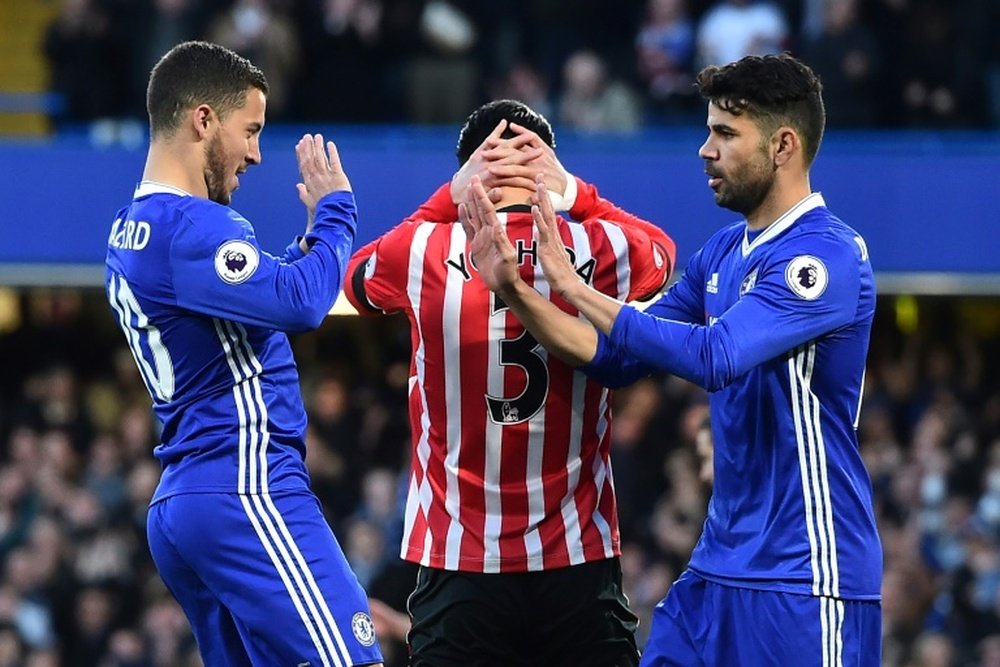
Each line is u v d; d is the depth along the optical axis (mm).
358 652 15109
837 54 42406
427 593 16000
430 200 16062
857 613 15000
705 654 15336
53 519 39125
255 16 43094
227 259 14859
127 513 39312
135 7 44500
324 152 16000
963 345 43625
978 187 41062
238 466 15156
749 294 14617
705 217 40812
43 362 44812
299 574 15086
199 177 15445
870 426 40156
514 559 15617
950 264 41156
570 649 15953
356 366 43906
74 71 44469
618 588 16094
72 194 41438
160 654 37219
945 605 35406
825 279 14531
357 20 43750
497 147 15617
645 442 37781
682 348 14211
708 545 15508
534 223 15328
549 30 44938
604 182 41000
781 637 14867
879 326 44062
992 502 37438
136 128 43062
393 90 43969
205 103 15297
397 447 39969
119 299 15406
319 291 15023
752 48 42250
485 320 15391
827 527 14867
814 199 15062
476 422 15570
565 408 15547
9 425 42281
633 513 37031
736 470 15172
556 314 14609
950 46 43688
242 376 15266
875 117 43344
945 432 39094
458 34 44031
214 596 15609
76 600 38156
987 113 43781
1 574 38625
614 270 15734
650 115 43438
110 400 43281
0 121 49281
